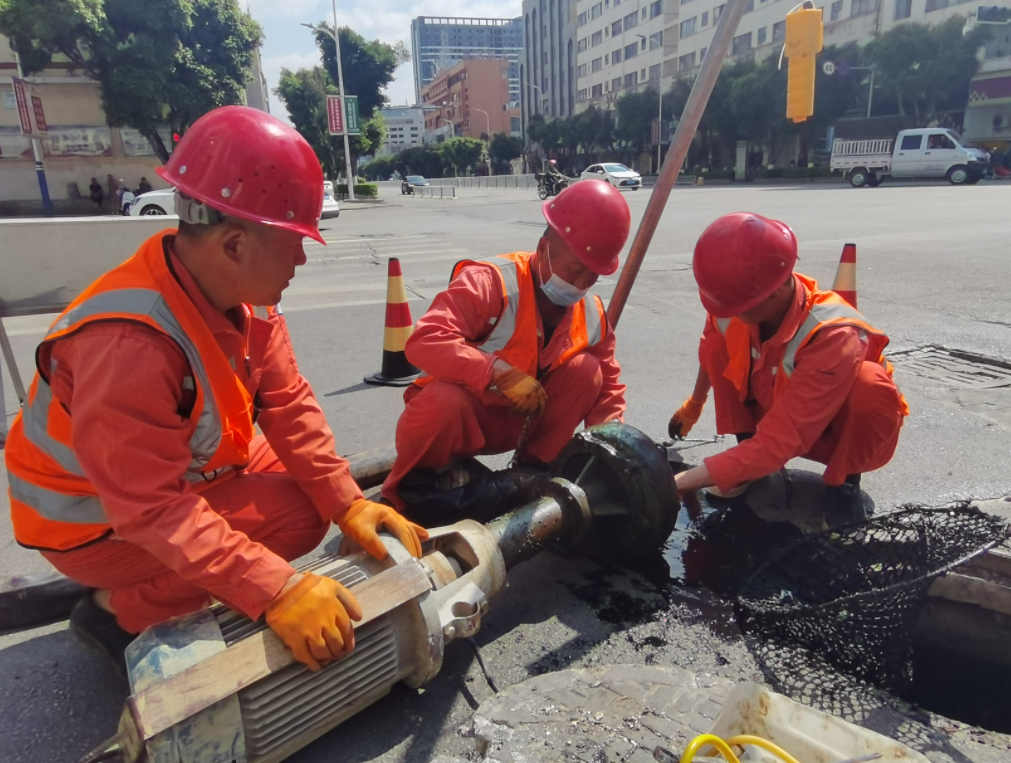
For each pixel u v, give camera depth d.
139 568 1.85
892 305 6.40
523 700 1.83
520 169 95.50
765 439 2.40
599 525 2.47
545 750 1.65
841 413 2.61
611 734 1.69
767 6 51.09
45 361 1.59
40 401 1.67
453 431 2.59
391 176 108.88
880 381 2.53
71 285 3.51
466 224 17.70
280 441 1.97
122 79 23.14
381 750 1.77
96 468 1.53
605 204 2.36
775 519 2.86
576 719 1.75
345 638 1.57
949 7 39.28
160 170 1.62
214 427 1.73
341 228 18.06
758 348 2.62
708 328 2.94
